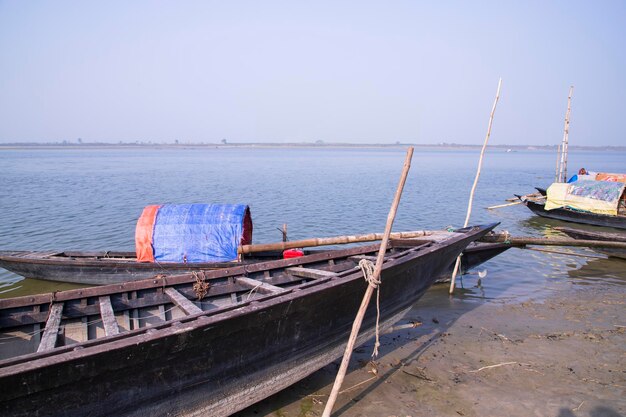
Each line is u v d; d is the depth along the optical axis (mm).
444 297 11688
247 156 143750
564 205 23953
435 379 7398
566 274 13938
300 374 6762
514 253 16734
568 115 29359
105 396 4707
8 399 4094
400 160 119125
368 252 10000
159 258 11805
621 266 14844
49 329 5926
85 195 33969
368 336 7984
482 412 6477
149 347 4789
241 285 7938
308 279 8773
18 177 50469
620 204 23844
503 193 38344
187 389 5371
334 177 54344
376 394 6961
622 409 6512
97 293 6906
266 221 23906
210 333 5273
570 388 7078
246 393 6047
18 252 13758
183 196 33844
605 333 9188
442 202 31984
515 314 10383
